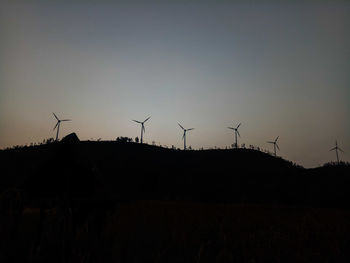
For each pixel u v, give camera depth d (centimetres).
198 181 10931
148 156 13300
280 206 6900
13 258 1185
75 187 1459
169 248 1638
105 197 1486
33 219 2056
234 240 1988
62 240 1266
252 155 14462
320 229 2747
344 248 1917
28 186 1406
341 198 8169
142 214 3581
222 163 13250
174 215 3656
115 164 11506
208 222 2978
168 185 10344
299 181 10338
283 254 1717
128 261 1376
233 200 8831
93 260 1257
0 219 1326
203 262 1464
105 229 1619
